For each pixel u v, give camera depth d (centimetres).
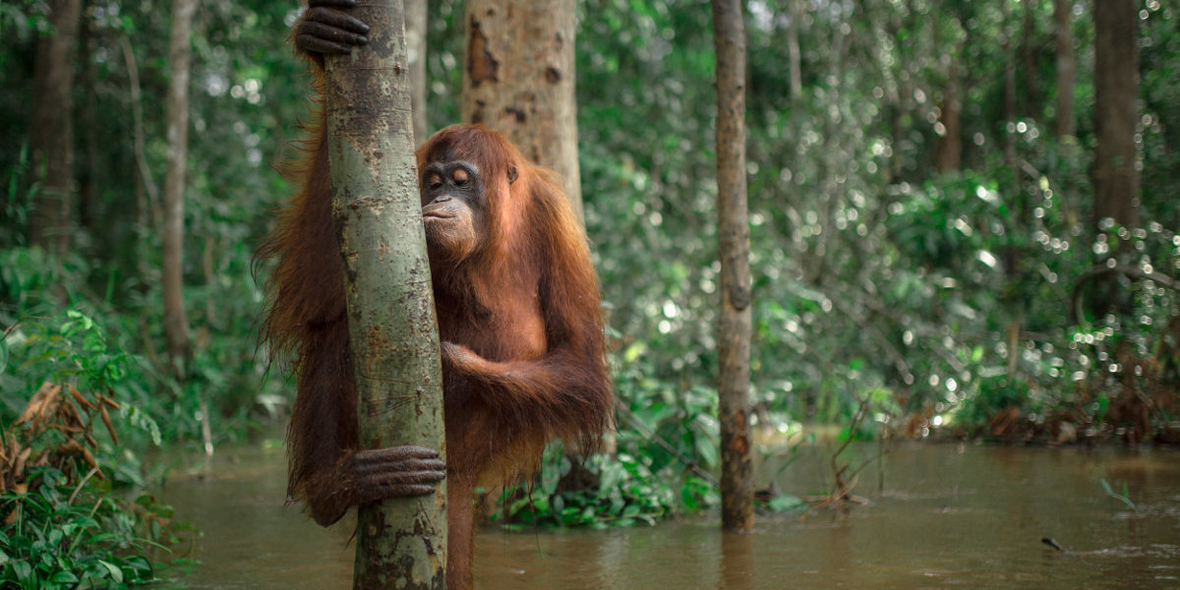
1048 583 364
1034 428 812
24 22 889
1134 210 1073
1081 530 464
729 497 484
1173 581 365
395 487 222
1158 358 800
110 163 1369
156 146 1418
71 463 428
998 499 554
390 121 227
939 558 409
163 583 375
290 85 1166
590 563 409
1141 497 551
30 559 350
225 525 500
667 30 1445
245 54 1248
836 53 1523
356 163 225
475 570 396
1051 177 1172
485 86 532
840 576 380
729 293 475
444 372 299
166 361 880
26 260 686
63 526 362
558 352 320
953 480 624
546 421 298
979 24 1802
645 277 1145
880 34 1727
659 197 1390
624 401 595
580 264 338
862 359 1077
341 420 296
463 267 308
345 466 257
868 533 466
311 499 286
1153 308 873
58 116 1031
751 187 1449
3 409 470
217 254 1148
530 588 365
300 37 229
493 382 285
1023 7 1775
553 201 342
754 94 1717
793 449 587
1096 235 1041
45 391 407
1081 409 798
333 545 450
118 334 785
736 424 480
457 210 298
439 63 1256
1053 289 1013
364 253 225
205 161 1280
